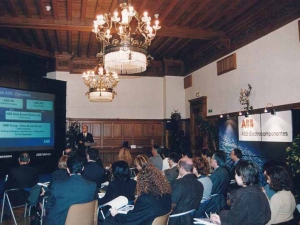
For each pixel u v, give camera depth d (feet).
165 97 40.78
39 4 23.79
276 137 22.08
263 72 24.13
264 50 24.03
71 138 35.99
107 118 40.24
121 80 41.09
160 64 41.93
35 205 17.58
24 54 36.35
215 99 32.09
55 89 31.45
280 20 22.03
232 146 27.53
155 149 24.75
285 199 9.87
